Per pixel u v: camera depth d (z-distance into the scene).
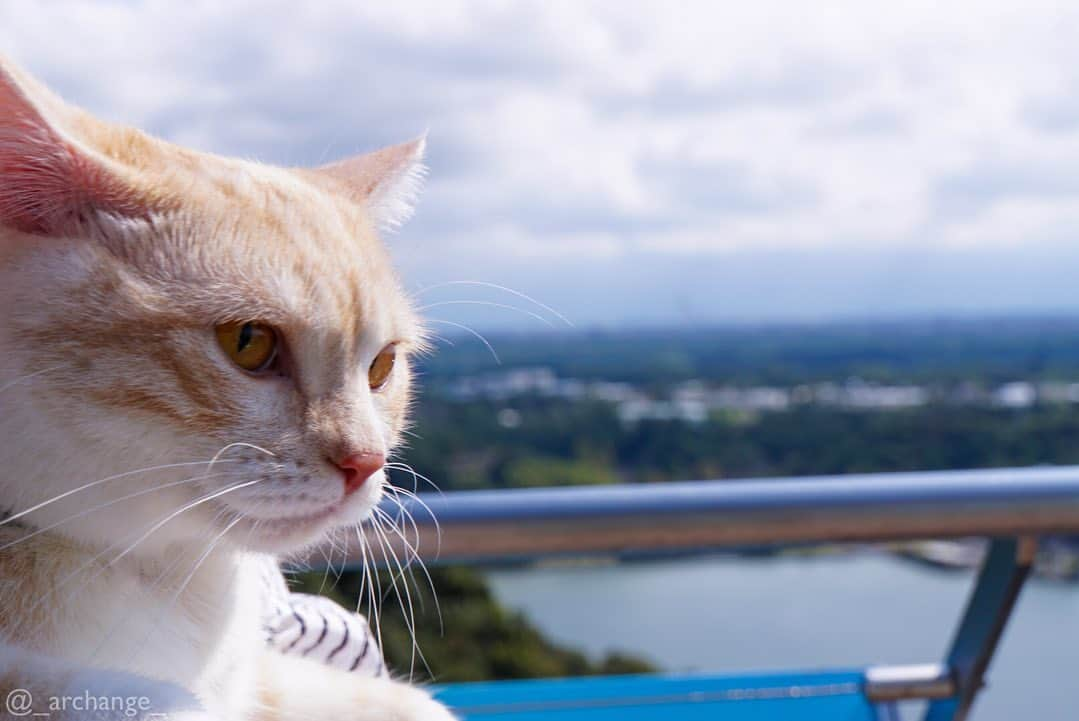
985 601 0.61
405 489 0.49
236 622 0.44
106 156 0.42
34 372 0.39
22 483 0.39
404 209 0.55
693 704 0.63
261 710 0.45
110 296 0.39
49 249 0.40
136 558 0.41
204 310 0.40
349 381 0.44
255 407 0.41
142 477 0.40
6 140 0.39
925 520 0.57
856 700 0.63
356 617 0.52
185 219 0.41
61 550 0.39
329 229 0.45
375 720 0.46
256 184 0.45
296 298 0.42
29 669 0.36
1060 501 0.58
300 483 0.42
